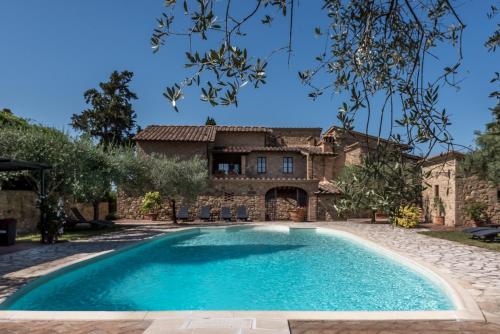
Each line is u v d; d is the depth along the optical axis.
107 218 25.89
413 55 2.86
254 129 31.52
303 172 30.55
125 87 46.03
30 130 17.53
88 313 5.73
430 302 7.64
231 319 5.39
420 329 5.04
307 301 8.04
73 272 9.69
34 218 18.55
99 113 43.56
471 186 20.25
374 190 2.83
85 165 17.53
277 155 30.50
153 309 7.61
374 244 13.48
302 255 13.47
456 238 15.03
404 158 2.80
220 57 2.36
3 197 16.89
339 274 10.41
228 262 12.27
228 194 26.05
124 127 44.69
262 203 25.98
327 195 25.84
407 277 9.72
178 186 23.75
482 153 12.31
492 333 4.89
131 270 11.09
